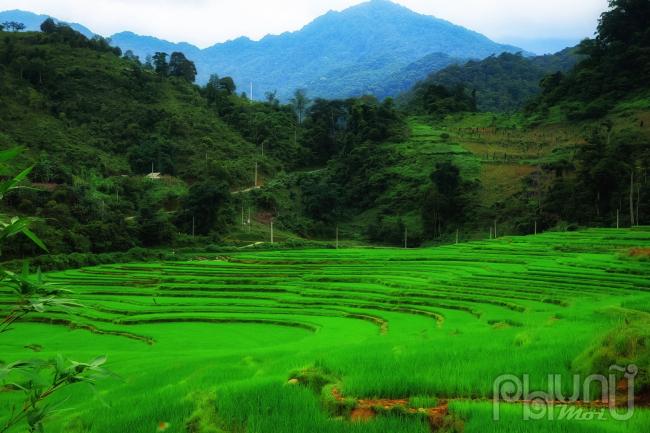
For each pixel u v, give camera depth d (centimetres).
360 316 4328
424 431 802
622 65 14425
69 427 979
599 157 10112
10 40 14038
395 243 11456
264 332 3978
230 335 3891
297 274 6366
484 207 11275
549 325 2200
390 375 1102
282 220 12125
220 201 10288
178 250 8969
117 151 12494
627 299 2977
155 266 7081
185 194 10762
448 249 7956
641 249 5894
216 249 9219
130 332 4066
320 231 12256
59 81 13362
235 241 10156
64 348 3612
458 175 11881
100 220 8725
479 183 12056
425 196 11756
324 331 3691
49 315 4544
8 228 416
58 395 1645
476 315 3962
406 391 1030
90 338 3956
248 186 13200
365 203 13300
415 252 7731
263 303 5059
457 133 15275
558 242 7512
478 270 5906
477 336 1988
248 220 11544
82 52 15100
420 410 913
